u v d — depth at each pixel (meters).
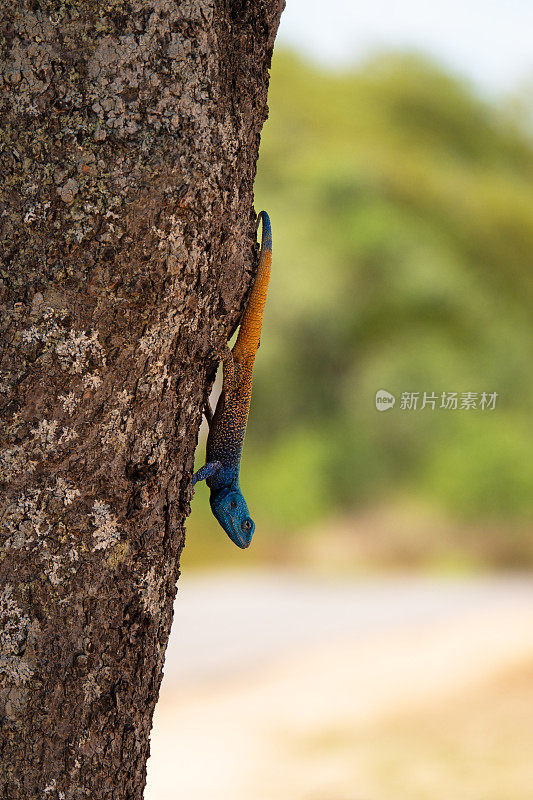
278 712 12.99
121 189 3.02
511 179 55.81
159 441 3.33
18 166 3.01
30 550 3.12
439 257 43.78
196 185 3.12
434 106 56.94
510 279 47.12
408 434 39.22
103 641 3.26
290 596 24.59
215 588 26.48
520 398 40.91
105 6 3.02
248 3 3.41
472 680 13.50
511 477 37.03
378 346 41.75
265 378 41.84
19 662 3.13
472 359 41.34
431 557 33.25
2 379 3.05
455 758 10.41
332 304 41.50
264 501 38.44
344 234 42.88
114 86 3.03
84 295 3.05
